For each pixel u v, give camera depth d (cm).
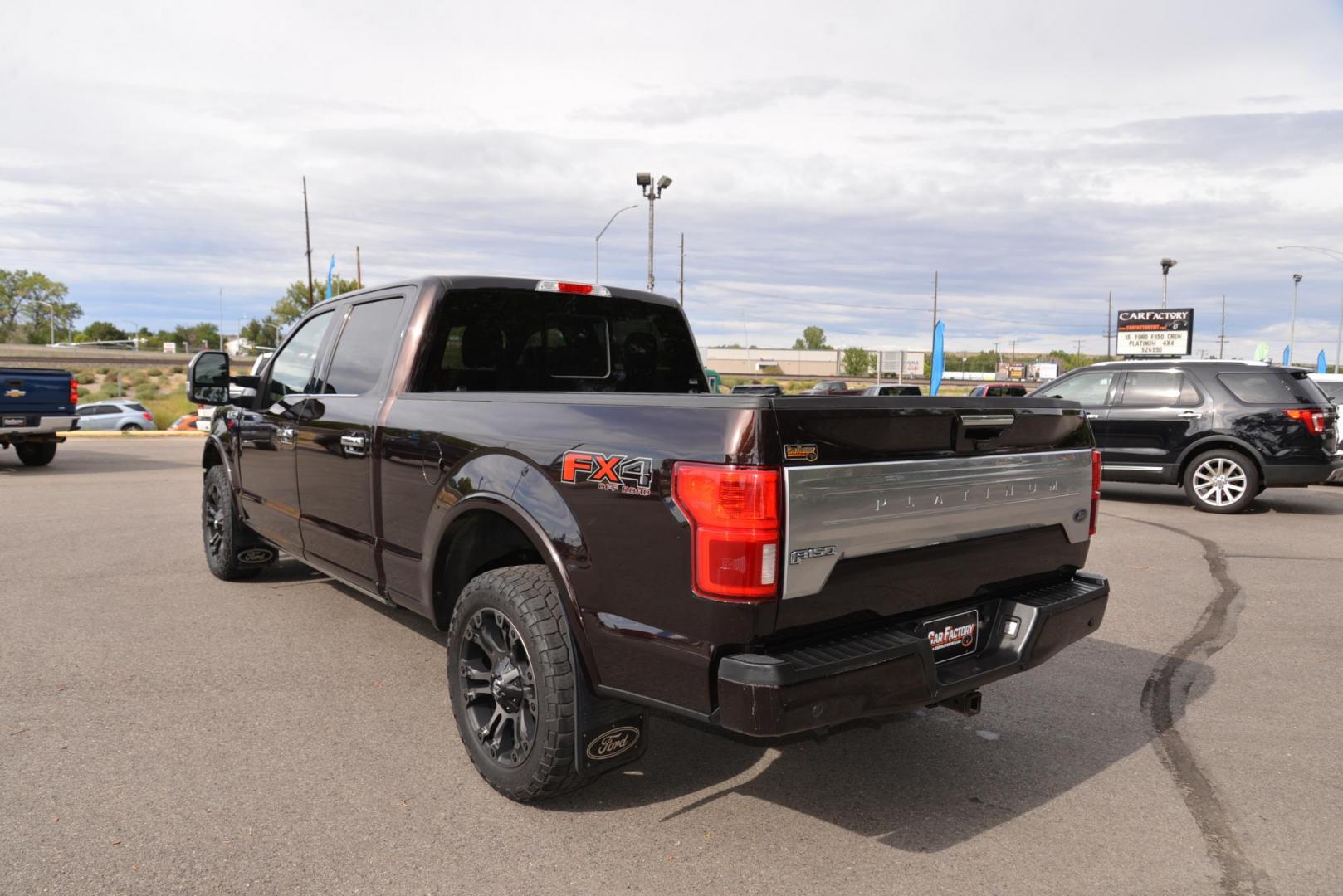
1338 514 1012
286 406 491
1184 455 1023
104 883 261
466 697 328
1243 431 988
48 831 290
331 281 3672
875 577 269
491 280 425
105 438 2394
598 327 476
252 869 270
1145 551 791
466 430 341
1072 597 325
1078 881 270
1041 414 323
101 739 364
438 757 352
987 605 318
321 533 456
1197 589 646
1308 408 962
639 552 265
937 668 298
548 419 306
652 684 266
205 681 434
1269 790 332
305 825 297
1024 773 345
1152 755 363
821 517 249
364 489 409
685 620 254
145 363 7000
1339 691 439
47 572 664
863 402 262
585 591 281
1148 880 271
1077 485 338
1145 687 444
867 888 265
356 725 382
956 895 262
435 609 366
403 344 406
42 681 431
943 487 282
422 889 261
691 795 324
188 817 301
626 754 303
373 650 484
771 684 238
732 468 242
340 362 459
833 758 357
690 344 517
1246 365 1006
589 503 281
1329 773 347
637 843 289
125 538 806
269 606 568
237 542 607
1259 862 282
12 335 13412
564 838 292
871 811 312
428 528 357
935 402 282
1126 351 3800
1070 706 418
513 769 308
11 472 1392
